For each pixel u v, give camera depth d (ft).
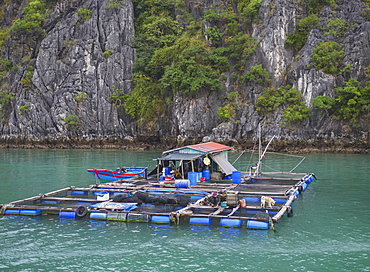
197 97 236.02
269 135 215.10
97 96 267.18
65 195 92.84
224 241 59.67
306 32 228.22
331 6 233.35
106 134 263.08
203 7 280.92
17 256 55.01
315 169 141.49
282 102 215.31
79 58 275.39
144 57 265.54
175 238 61.31
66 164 164.45
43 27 307.37
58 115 264.93
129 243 59.47
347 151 205.05
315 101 201.87
